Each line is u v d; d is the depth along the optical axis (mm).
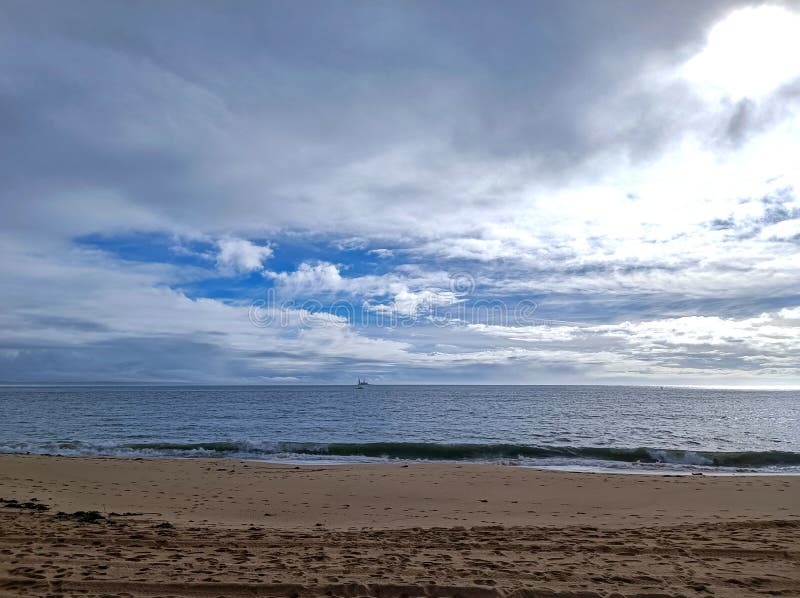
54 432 31484
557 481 13586
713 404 80250
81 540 6648
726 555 6379
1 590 4734
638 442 27406
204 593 4852
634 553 6508
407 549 6633
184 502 10711
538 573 5602
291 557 6137
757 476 15031
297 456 20469
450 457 20625
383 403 76750
